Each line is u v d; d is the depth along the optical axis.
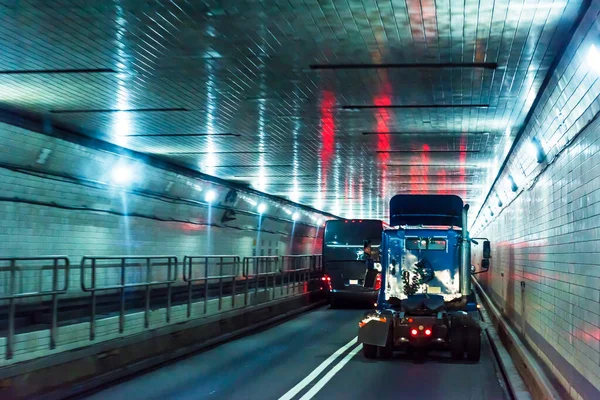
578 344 7.89
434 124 15.23
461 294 16.19
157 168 21.91
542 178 12.13
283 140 17.97
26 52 10.14
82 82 11.91
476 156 20.06
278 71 10.85
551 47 9.12
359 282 30.62
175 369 13.27
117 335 12.33
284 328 21.50
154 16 8.37
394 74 10.84
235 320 19.45
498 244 27.31
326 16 8.15
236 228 32.50
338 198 36.53
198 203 26.95
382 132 16.50
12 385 8.98
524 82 11.05
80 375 10.87
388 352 14.79
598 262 6.73
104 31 9.05
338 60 10.12
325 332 20.30
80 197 18.84
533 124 12.91
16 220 16.25
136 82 11.83
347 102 13.10
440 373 13.04
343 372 13.04
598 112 6.87
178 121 15.45
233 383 11.75
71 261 18.69
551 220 10.73
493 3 7.55
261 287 24.31
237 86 11.97
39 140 15.66
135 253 22.61
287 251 43.38
